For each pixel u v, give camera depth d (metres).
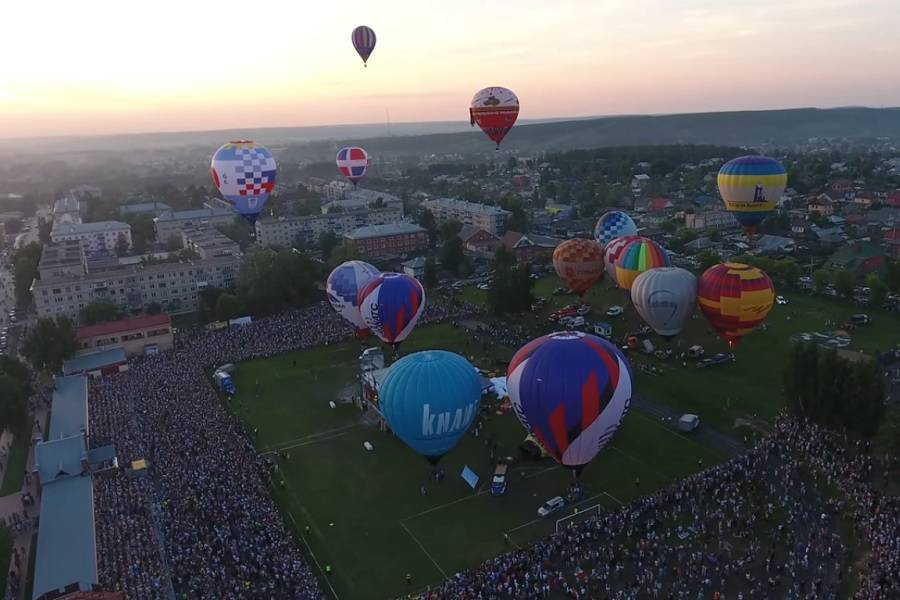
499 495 65.06
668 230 192.38
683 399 84.31
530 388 56.25
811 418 72.00
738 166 101.69
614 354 56.78
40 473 67.44
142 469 69.50
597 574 52.06
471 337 109.44
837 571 50.84
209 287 138.12
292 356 105.88
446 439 61.34
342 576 54.66
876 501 58.00
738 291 78.38
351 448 76.25
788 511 58.88
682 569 52.19
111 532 58.66
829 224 190.00
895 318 110.25
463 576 53.03
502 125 108.44
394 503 64.88
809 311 115.19
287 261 132.38
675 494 62.06
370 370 87.38
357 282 95.38
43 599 50.12
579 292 116.88
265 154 100.00
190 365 102.31
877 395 67.81
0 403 79.75
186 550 56.34
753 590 49.47
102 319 128.75
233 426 80.00
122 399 89.38
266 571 53.81
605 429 56.03
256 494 65.25
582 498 63.62
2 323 144.25
